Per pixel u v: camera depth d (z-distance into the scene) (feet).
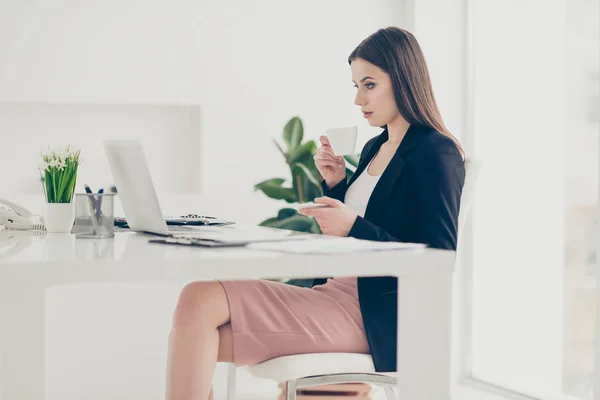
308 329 5.71
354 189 6.98
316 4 13.85
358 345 5.83
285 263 4.04
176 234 5.67
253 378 12.53
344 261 4.13
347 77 13.97
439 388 4.47
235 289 5.54
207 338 5.22
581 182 11.07
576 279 11.20
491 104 13.17
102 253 4.19
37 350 5.50
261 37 13.67
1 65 12.84
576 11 11.14
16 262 3.70
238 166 13.65
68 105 13.67
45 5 12.92
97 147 13.83
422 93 6.46
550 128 11.73
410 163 6.10
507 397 12.02
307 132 13.85
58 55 13.01
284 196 13.67
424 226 5.83
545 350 11.87
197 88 13.47
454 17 13.62
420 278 4.38
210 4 13.46
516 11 12.53
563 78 11.43
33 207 12.74
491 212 13.14
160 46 13.32
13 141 13.57
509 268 12.67
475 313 13.43
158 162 14.06
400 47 6.52
